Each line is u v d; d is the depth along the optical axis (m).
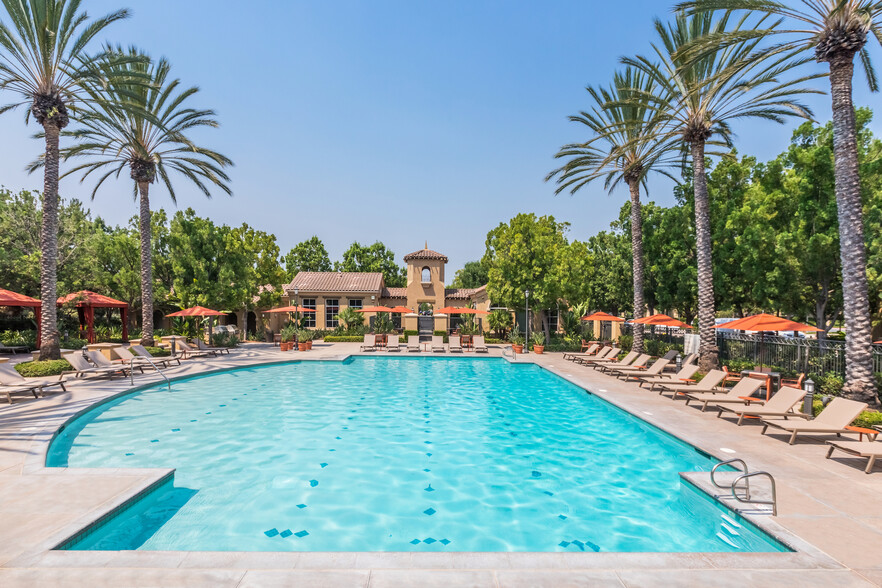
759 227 16.98
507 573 3.72
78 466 7.31
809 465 6.77
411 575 3.66
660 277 23.98
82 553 3.94
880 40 10.62
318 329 33.25
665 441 8.91
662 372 16.72
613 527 5.55
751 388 10.40
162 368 16.91
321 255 55.72
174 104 20.12
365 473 7.27
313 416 10.97
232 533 5.21
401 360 22.23
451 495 6.46
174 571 3.65
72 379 14.09
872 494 5.66
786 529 4.70
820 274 15.67
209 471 7.21
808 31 10.85
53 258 15.57
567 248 26.42
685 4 11.84
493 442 9.03
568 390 14.62
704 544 5.15
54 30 14.66
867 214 14.59
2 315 26.20
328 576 3.62
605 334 30.47
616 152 18.02
